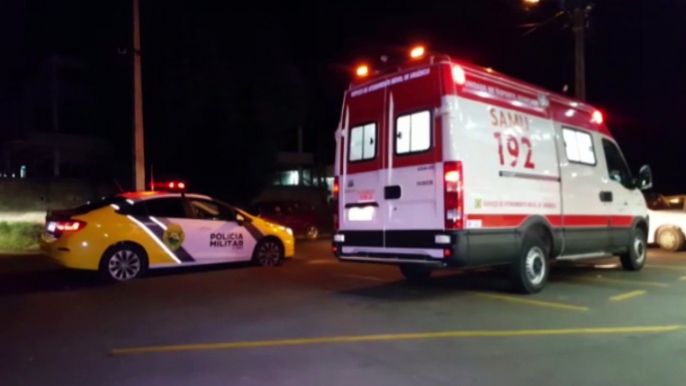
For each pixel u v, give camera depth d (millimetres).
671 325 7203
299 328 7066
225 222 11867
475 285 10117
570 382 5180
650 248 17094
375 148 8984
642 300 8727
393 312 7926
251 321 7430
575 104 10398
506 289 9688
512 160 8719
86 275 11414
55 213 10625
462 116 8094
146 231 10797
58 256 10211
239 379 5273
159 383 5176
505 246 8523
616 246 11125
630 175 11711
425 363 5699
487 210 8250
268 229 12594
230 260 11938
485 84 8539
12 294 9344
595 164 10633
